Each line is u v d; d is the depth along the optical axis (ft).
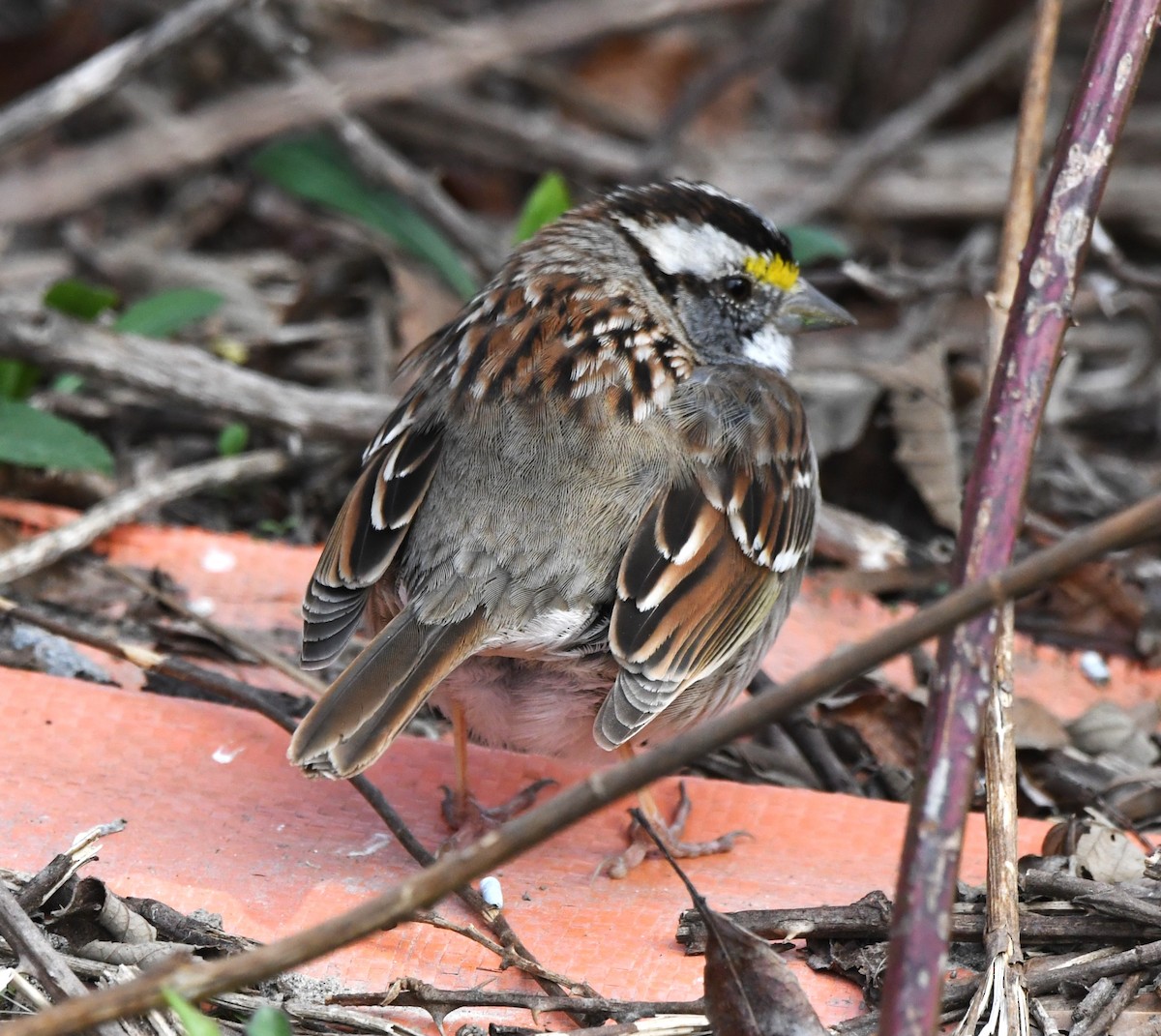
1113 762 28.17
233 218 45.50
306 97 41.78
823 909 21.27
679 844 24.08
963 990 20.13
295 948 15.76
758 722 14.87
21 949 18.78
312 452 36.09
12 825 22.82
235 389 34.47
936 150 49.70
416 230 40.19
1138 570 34.22
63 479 33.88
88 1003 15.61
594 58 52.13
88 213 44.32
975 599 14.37
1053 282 19.69
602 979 20.95
